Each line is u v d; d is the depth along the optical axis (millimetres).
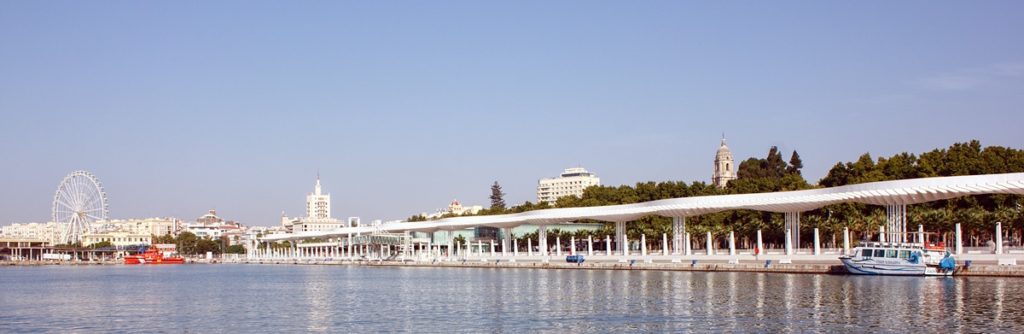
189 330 69875
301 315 79062
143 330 70188
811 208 125875
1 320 78312
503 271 154625
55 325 74188
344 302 91625
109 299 102312
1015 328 61094
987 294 80438
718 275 116500
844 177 158250
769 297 82125
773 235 150000
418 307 83375
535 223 181750
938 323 63750
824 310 71688
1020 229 125625
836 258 115438
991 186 101375
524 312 76062
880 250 106625
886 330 61375
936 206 129250
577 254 167000
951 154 145750
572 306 79688
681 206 140875
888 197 110938
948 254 105000
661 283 103250
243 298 100875
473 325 68750
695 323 66438
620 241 166625
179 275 182750
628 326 65750
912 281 96750
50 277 176125
